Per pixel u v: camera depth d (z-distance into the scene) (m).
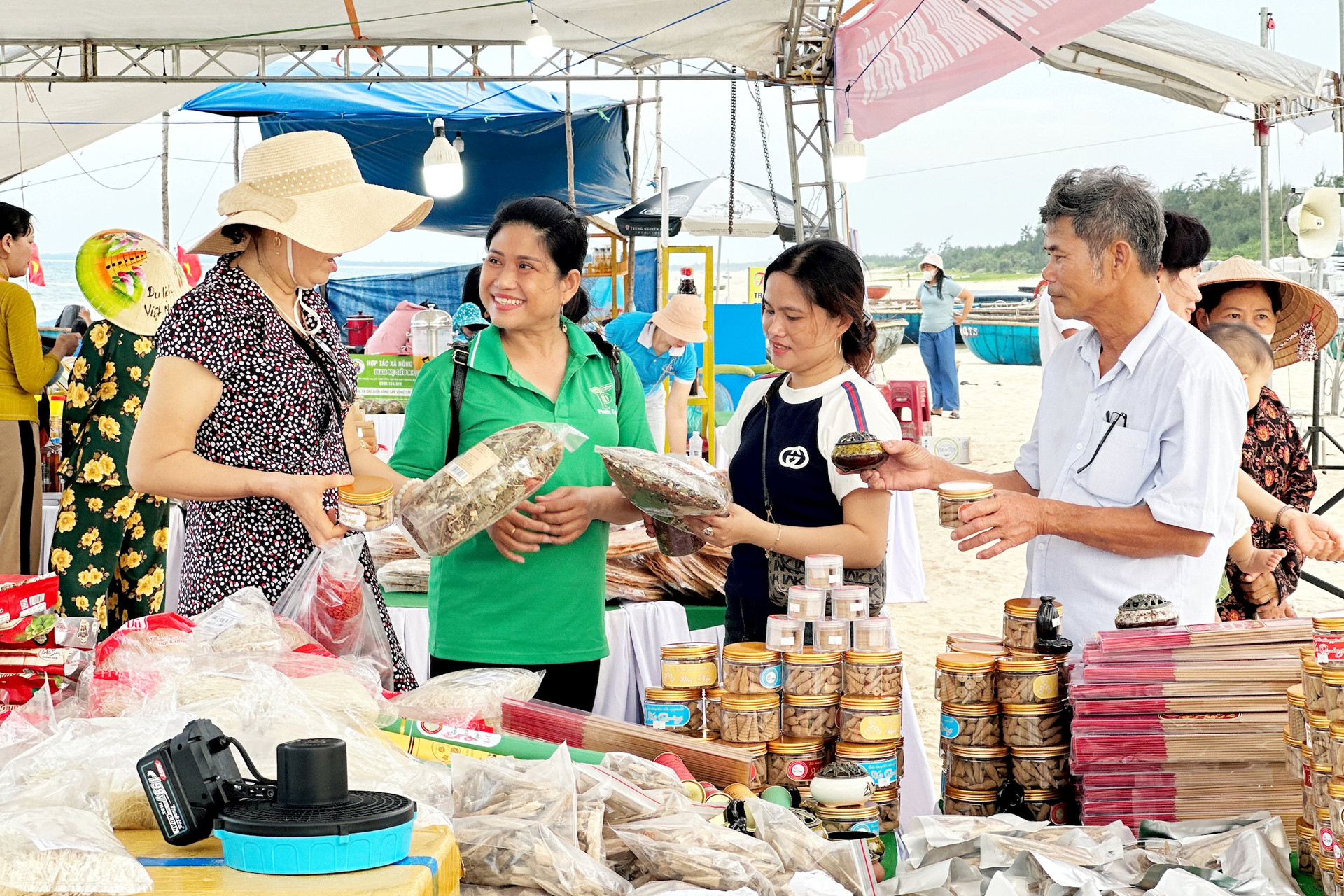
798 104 9.05
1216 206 48.16
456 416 2.64
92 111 10.81
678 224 12.23
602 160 14.12
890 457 2.46
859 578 2.50
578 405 2.70
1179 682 1.94
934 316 17.84
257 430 2.24
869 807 1.84
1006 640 2.19
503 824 1.33
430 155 10.81
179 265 5.15
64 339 5.54
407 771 1.34
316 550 2.24
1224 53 8.32
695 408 9.66
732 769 1.81
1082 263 2.33
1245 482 2.94
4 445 5.18
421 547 2.35
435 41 9.07
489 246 2.62
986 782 2.11
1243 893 1.60
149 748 1.21
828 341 2.57
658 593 3.64
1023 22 5.98
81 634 1.69
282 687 1.43
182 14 8.12
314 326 2.46
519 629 2.63
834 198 9.04
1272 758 1.92
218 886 0.93
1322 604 8.43
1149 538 2.27
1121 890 1.60
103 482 4.93
